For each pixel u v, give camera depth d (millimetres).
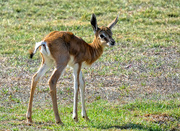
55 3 30531
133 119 12414
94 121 12188
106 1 30719
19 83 17391
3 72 18891
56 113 11555
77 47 12016
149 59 20719
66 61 11633
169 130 11766
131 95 16016
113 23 13797
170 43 22922
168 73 18719
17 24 26312
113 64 20125
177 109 13523
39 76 11859
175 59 20703
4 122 11719
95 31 13000
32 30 25406
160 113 13078
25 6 29734
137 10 28797
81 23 26328
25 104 14805
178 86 17141
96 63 20297
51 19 27547
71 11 28891
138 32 24844
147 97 15727
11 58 20906
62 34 11844
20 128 10977
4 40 23562
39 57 21188
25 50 22062
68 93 16156
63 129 10922
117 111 13578
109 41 12766
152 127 11711
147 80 17922
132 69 19422
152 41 23250
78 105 14656
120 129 11219
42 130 10797
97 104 14586
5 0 30922
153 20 26953
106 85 17328
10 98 15508
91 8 29391
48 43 11453
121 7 29500
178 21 26641
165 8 29047
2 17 27719
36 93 16109
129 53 21656
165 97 15594
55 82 11445
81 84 12336
